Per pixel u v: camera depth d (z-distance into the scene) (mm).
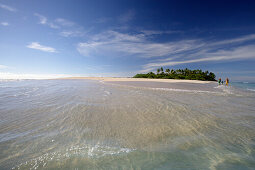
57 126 3479
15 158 2164
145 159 2203
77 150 2406
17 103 5848
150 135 3064
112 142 2725
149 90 11531
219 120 4125
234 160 2172
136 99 7211
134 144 2666
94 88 12172
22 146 2512
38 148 2451
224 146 2602
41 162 2078
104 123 3738
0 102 5988
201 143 2717
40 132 3119
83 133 3100
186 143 2721
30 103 5871
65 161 2109
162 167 2027
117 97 7664
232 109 5508
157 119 4141
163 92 10422
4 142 2639
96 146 2555
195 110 5277
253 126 3660
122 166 2033
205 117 4406
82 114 4469
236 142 2766
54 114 4434
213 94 9859
